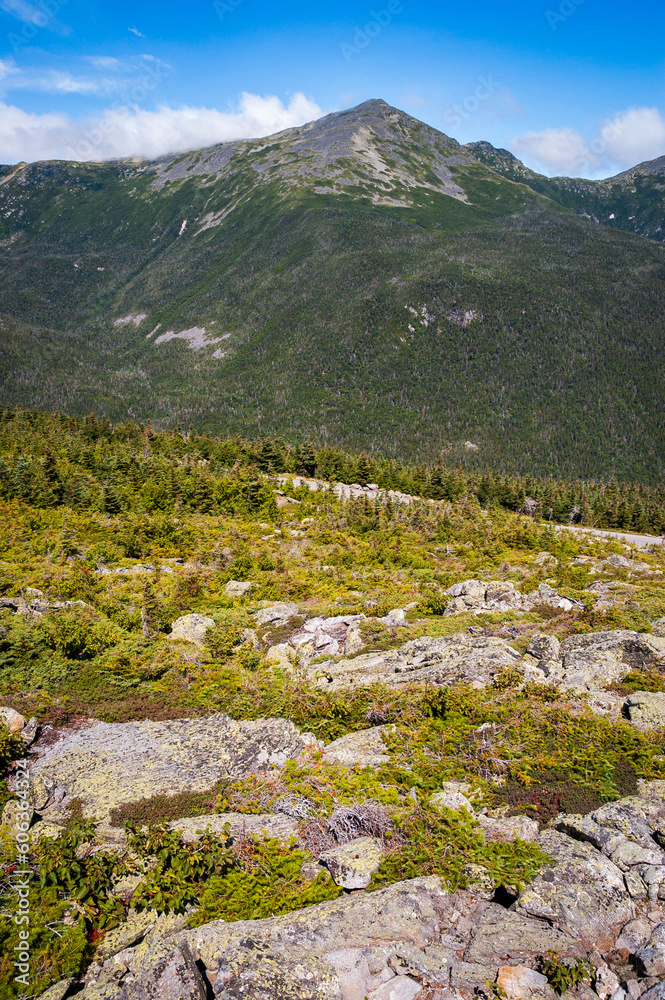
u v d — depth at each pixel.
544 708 16.44
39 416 104.06
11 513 50.59
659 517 101.62
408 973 8.99
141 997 8.58
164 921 10.34
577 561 51.91
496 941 9.46
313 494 82.12
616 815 11.94
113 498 54.94
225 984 8.70
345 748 15.56
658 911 10.07
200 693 20.20
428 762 14.78
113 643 23.84
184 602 31.59
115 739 16.44
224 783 14.16
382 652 24.03
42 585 31.95
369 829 12.27
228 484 67.00
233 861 11.46
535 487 122.50
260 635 27.55
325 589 35.97
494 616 27.30
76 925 10.17
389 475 107.06
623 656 19.70
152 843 11.55
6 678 20.14
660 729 15.20
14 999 8.84
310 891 10.83
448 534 59.00
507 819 12.39
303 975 8.74
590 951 9.36
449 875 10.79
